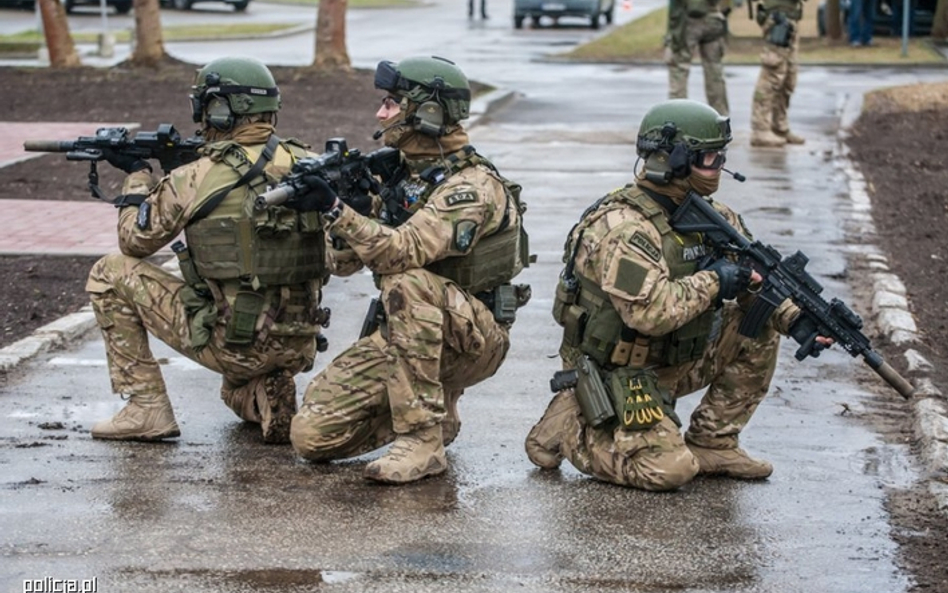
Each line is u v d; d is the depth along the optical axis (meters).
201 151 10.03
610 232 9.18
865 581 8.21
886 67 41.47
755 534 8.88
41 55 41.59
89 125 28.64
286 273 9.88
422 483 9.69
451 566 8.28
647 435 9.45
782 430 11.14
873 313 14.71
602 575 8.21
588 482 9.80
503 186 9.84
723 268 9.16
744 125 29.50
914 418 11.31
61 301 14.91
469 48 48.31
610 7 60.94
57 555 8.37
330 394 9.80
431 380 9.61
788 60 26.00
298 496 9.38
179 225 9.89
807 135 27.95
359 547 8.53
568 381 9.58
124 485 9.55
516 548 8.56
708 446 9.96
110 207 19.97
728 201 21.03
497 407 11.61
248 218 9.75
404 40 51.56
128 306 10.37
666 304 8.98
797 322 9.40
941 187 22.05
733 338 9.77
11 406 11.41
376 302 9.95
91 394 11.80
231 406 10.84
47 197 20.78
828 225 19.39
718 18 27.30
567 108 32.22
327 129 27.45
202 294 10.09
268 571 8.17
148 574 8.11
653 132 9.22
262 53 45.94
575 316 9.46
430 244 9.34
